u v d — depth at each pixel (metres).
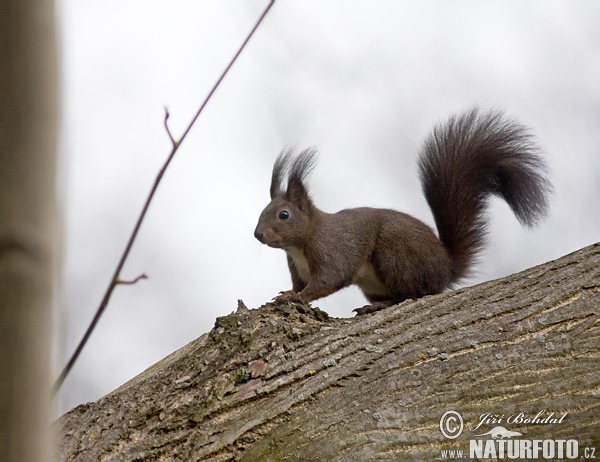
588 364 7.77
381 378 8.03
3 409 2.93
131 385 8.85
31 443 2.97
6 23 2.94
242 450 7.75
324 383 8.05
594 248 9.05
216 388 8.16
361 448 7.55
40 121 2.97
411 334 8.46
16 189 2.94
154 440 7.94
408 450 7.54
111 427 8.20
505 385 7.77
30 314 2.95
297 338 8.61
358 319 9.08
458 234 13.99
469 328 8.38
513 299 8.60
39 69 2.98
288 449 7.65
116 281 4.05
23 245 2.93
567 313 8.23
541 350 7.95
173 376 8.52
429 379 7.94
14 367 2.94
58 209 3.02
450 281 13.85
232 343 8.64
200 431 7.89
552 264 8.99
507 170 13.77
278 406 7.93
